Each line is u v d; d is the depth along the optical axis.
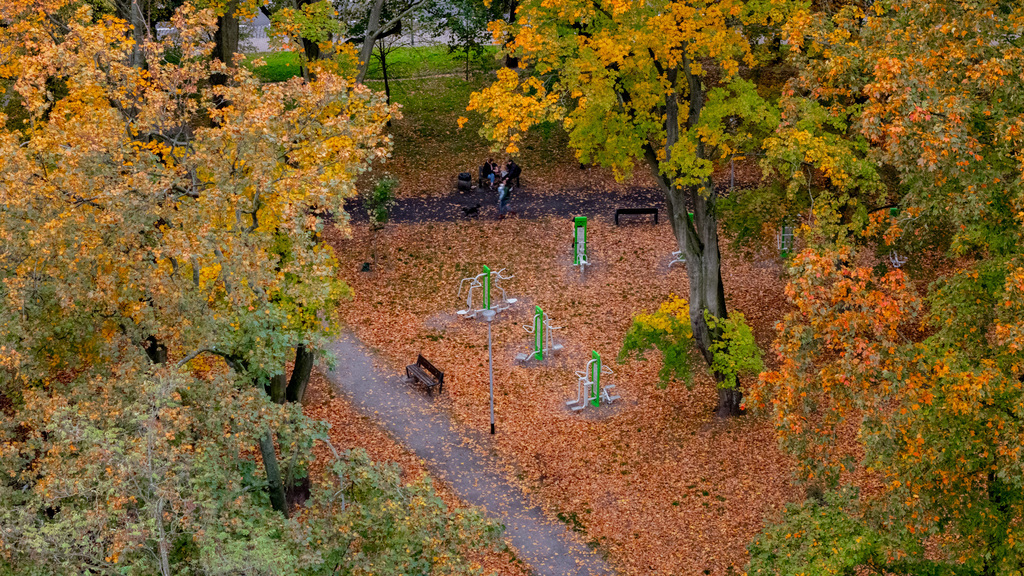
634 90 17.86
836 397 11.48
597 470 21.30
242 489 12.05
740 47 16.45
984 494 12.20
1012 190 10.99
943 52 11.33
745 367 20.12
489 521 13.58
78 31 13.17
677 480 20.78
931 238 15.59
